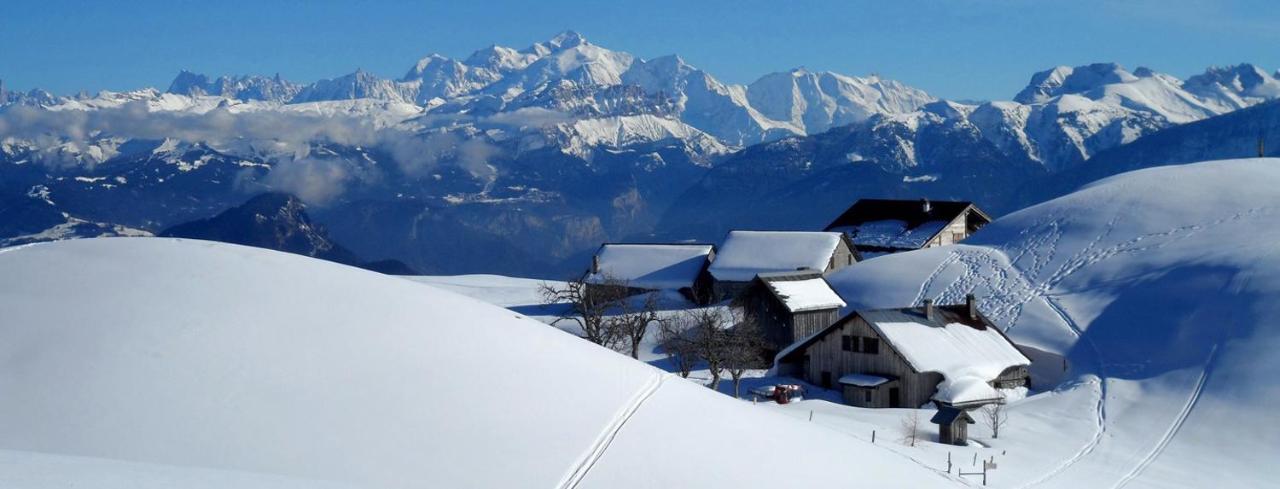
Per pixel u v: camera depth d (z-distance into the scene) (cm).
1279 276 6091
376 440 1597
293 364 1720
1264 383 4822
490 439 1688
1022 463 3831
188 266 1939
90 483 1202
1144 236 8031
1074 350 5981
